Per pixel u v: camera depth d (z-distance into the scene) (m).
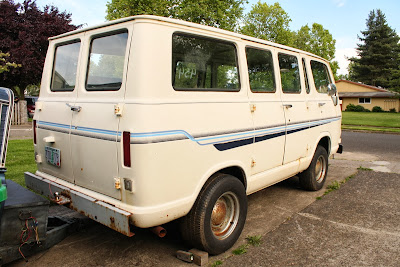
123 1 15.04
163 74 2.96
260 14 21.80
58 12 19.91
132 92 2.88
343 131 18.33
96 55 3.38
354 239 3.93
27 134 12.37
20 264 3.32
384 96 41.31
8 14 17.33
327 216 4.64
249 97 3.90
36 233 3.15
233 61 3.75
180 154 3.05
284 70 4.66
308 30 37.78
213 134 3.38
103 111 3.11
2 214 2.93
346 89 46.84
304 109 5.05
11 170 6.34
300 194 5.64
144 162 2.81
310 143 5.29
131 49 2.93
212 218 3.52
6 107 3.28
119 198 3.02
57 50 3.98
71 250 3.62
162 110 2.91
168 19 3.03
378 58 55.03
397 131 17.22
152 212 2.88
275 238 3.95
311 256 3.53
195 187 3.23
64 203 3.40
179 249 3.66
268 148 4.23
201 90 3.32
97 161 3.19
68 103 3.56
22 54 16.84
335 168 7.64
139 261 3.40
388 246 3.76
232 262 3.40
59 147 3.69
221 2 15.48
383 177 6.80
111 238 3.92
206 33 3.38
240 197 3.71
